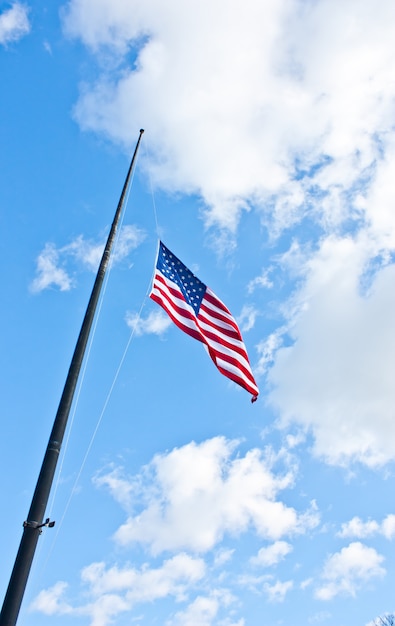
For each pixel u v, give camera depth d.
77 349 9.15
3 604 6.58
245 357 15.52
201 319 15.74
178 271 16.06
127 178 13.28
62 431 8.22
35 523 7.26
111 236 11.38
